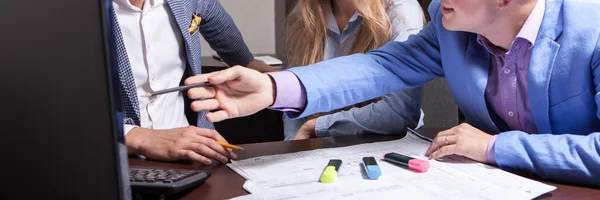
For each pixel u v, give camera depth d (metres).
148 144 0.87
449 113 1.31
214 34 1.53
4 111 0.40
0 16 0.39
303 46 1.54
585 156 0.70
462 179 0.71
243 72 0.83
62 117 0.40
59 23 0.38
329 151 0.88
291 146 0.94
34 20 0.39
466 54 0.92
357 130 1.10
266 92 0.88
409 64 1.04
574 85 0.80
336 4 1.52
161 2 1.18
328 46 1.53
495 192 0.66
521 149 0.75
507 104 0.90
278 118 2.01
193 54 1.25
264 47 2.97
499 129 0.95
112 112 0.39
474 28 0.82
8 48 0.39
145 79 1.17
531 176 0.75
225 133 2.01
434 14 1.00
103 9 0.38
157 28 1.18
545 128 0.86
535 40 0.81
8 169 0.41
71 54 0.39
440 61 1.03
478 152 0.79
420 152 0.87
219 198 0.66
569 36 0.79
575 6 0.80
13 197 0.42
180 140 0.86
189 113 1.32
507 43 0.84
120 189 0.40
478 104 0.92
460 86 0.95
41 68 0.39
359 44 1.46
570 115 0.83
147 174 0.68
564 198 0.65
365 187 0.69
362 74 0.99
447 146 0.81
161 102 1.21
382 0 1.48
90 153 0.40
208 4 1.43
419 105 1.14
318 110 0.95
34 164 0.41
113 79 0.39
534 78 0.81
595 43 0.77
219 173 0.77
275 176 0.74
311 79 0.93
